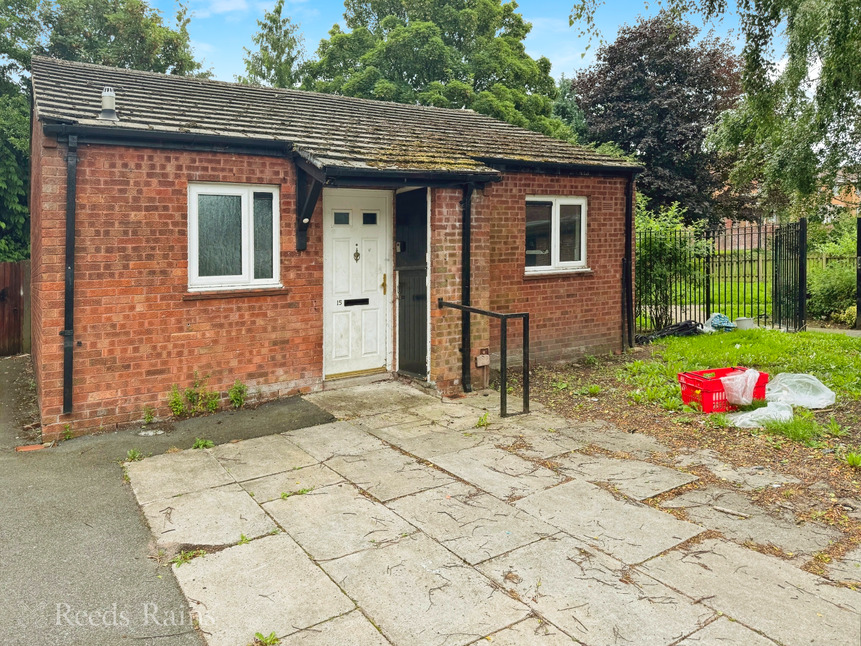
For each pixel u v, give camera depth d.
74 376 5.70
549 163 8.73
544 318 9.20
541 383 8.07
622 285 10.14
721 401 6.43
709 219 25.14
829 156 12.28
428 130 8.95
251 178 6.49
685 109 24.70
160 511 4.17
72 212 5.51
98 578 3.34
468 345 7.56
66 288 5.54
